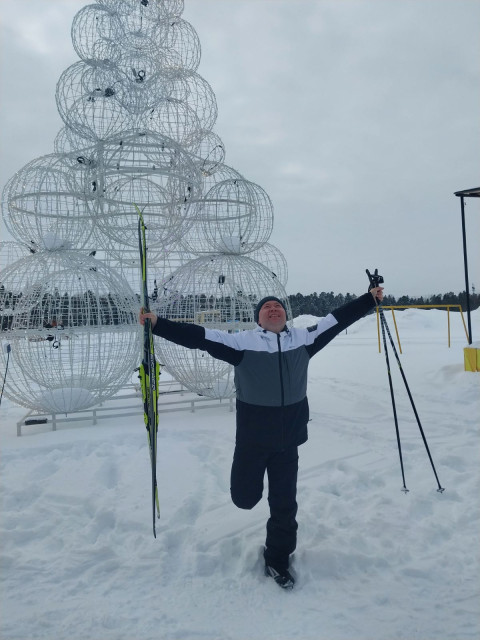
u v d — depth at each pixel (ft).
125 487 12.07
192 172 18.15
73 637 6.56
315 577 7.98
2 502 11.26
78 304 16.98
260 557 8.50
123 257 20.30
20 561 8.61
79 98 18.65
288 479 8.18
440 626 6.65
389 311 74.84
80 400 17.17
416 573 7.98
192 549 8.96
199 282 18.40
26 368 16.63
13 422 19.06
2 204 18.33
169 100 20.47
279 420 8.04
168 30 21.03
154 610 7.16
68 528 9.97
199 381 19.39
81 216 17.51
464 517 9.84
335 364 32.96
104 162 16.81
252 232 19.79
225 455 14.43
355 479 12.22
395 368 29.63
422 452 14.06
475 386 21.44
